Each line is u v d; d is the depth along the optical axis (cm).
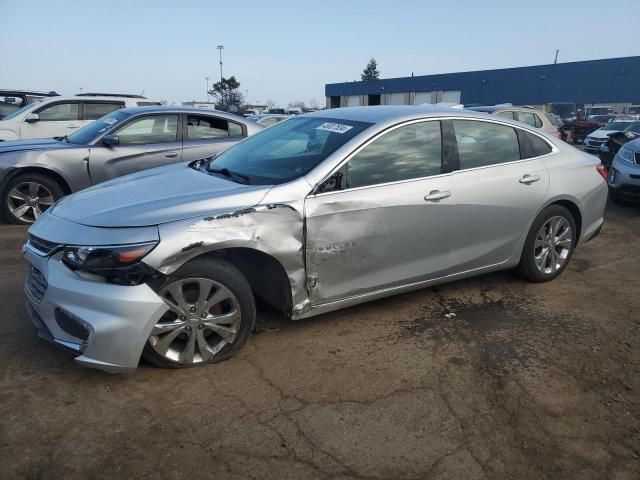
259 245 322
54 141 731
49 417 278
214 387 309
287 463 250
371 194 361
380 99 5597
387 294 390
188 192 338
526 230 453
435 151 402
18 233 639
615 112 3844
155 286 295
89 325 285
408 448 263
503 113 1208
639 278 514
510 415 291
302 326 391
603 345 373
